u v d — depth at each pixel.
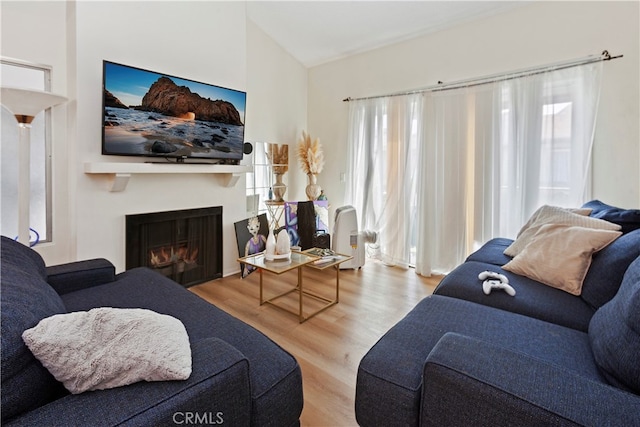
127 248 2.69
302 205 3.91
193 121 2.90
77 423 0.68
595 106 2.56
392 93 3.81
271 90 4.18
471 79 3.21
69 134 2.49
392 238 3.86
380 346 1.20
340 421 1.46
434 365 0.90
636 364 0.87
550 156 2.77
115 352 0.78
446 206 3.39
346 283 3.23
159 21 2.78
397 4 3.07
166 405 0.75
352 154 4.16
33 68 2.40
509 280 1.85
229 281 3.30
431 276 3.44
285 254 2.59
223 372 0.86
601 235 1.71
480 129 3.14
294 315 2.52
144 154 2.64
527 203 2.88
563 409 0.73
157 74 2.64
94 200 2.52
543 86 2.78
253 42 3.88
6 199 2.42
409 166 3.67
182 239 3.09
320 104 4.59
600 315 1.19
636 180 2.47
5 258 1.28
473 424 0.83
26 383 0.71
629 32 2.45
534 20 2.85
